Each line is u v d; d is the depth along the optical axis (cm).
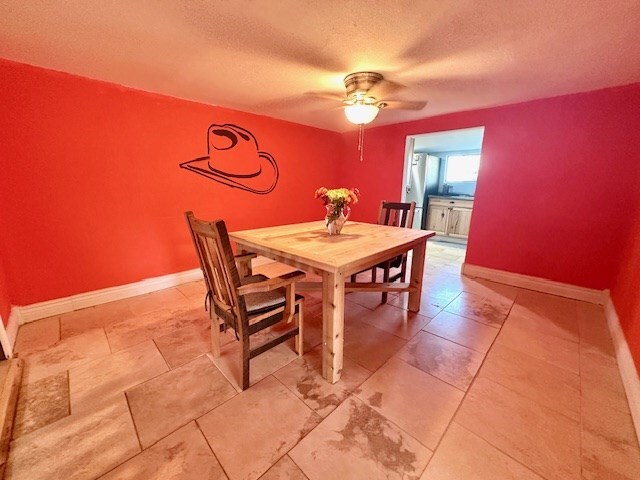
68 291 237
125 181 255
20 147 204
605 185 246
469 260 340
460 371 166
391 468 109
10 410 134
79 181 232
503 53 179
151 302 259
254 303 159
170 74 220
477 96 266
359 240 195
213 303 170
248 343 149
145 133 260
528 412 137
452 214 566
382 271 365
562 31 151
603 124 241
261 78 227
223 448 117
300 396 146
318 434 124
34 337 199
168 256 292
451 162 631
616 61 186
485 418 133
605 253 251
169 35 162
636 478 106
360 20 145
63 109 218
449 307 253
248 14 141
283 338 169
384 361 176
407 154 394
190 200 300
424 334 207
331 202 210
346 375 163
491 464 111
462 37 160
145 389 151
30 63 199
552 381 158
